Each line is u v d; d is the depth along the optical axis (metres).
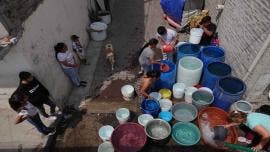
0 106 6.59
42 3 5.52
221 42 7.77
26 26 4.89
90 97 6.93
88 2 8.94
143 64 6.75
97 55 8.32
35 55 5.28
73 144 5.90
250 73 5.75
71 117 6.45
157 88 6.89
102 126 6.17
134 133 5.79
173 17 9.14
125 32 9.29
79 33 7.98
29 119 5.39
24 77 4.82
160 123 5.94
